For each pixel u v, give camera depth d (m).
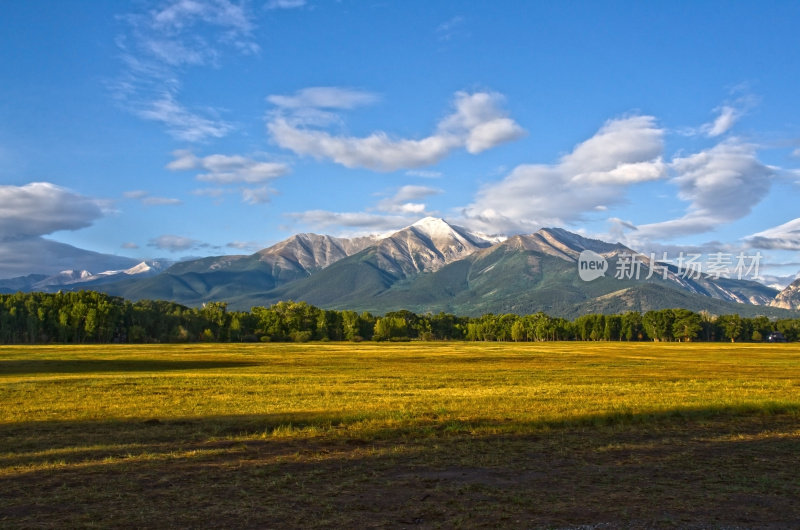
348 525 13.76
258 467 19.64
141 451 22.41
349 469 19.36
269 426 28.14
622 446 23.14
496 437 25.19
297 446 23.33
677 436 25.45
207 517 14.29
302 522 13.96
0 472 18.73
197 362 87.06
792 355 113.62
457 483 17.64
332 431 26.55
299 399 39.50
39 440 24.80
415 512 14.77
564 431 26.64
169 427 28.28
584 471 19.22
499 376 60.81
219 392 44.19
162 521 13.98
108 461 20.45
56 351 114.81
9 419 30.75
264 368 75.06
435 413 31.50
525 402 36.28
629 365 82.19
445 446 23.20
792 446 23.31
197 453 21.81
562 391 43.75
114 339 184.38
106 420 30.44
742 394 41.25
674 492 16.67
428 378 57.84
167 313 198.12
